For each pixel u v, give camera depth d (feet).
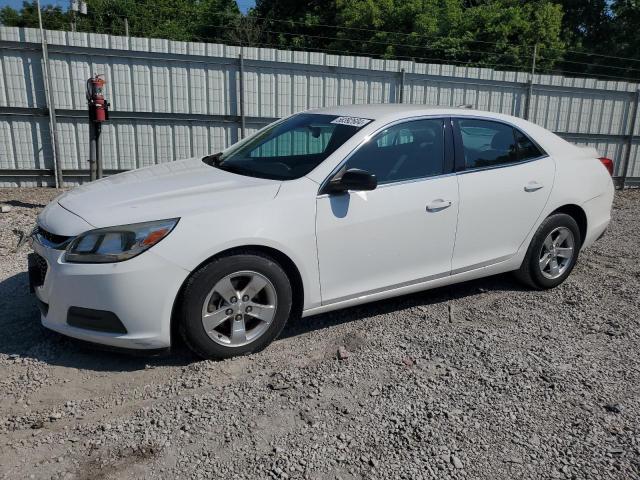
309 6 98.73
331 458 9.45
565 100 42.55
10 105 31.86
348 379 11.84
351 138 13.84
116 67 32.83
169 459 9.34
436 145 14.89
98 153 30.01
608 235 26.22
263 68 35.29
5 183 32.89
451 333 14.16
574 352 13.39
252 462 9.30
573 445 9.97
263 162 14.58
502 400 11.24
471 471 9.27
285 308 12.84
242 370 12.15
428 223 14.38
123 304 11.32
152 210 11.79
